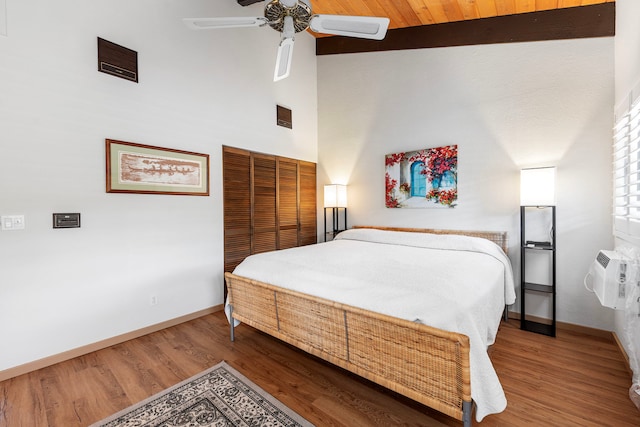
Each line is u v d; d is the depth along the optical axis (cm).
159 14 278
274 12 182
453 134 336
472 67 322
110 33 246
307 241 452
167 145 285
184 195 300
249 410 169
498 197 309
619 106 235
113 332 251
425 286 171
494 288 206
